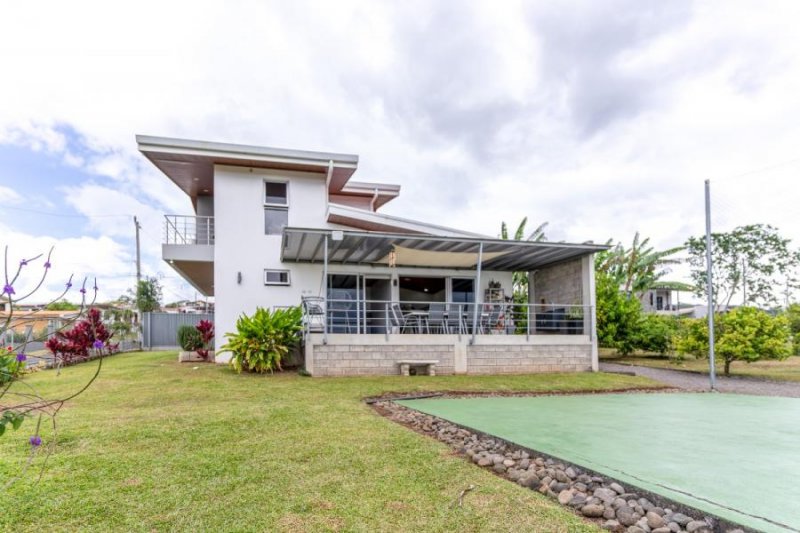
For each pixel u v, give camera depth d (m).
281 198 14.52
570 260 14.87
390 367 11.65
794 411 7.38
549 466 4.35
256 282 13.87
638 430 5.69
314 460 4.34
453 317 14.30
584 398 8.80
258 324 10.95
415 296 15.83
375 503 3.37
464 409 7.25
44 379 9.53
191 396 7.62
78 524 2.99
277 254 14.14
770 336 13.72
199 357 13.60
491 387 9.75
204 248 13.77
